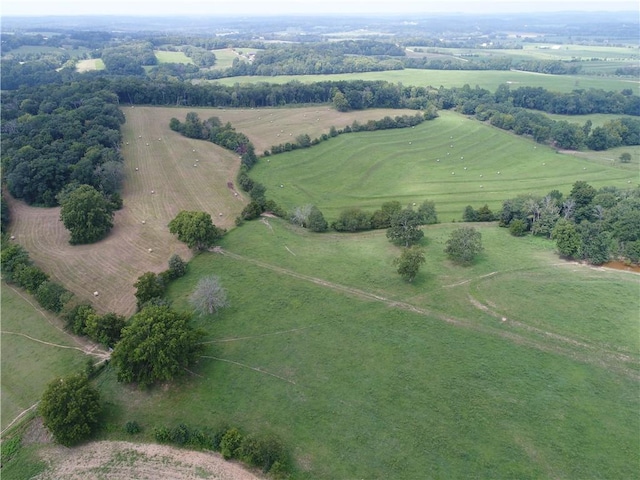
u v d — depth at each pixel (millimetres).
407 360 69188
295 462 54219
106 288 88562
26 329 78312
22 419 61906
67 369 69500
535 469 52688
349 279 90062
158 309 68938
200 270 93688
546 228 105188
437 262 95750
